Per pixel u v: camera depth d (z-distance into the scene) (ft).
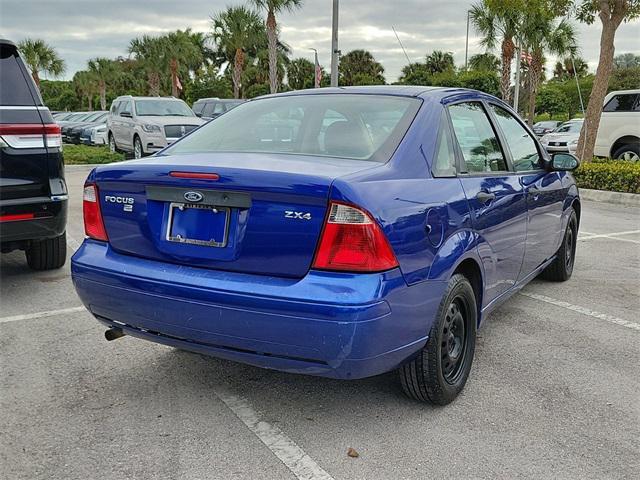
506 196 12.87
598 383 12.09
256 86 157.99
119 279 10.16
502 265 12.98
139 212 10.28
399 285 9.09
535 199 14.80
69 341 13.96
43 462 9.23
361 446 9.73
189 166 9.64
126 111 55.31
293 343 8.85
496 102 14.53
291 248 8.95
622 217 32.32
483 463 9.27
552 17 48.16
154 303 9.78
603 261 22.16
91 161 54.60
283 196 8.91
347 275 8.76
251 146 11.53
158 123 50.96
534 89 110.63
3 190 16.37
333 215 8.74
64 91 235.61
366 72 212.02
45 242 19.10
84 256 10.84
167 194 9.91
